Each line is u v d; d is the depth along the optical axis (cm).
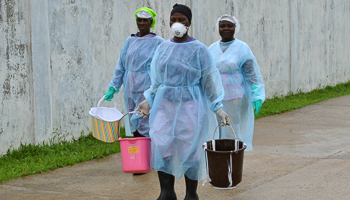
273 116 927
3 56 590
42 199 444
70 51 679
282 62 1184
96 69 722
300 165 541
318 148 630
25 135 623
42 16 630
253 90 539
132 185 486
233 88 526
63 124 675
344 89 1392
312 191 442
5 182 504
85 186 485
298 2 1231
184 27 378
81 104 702
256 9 1079
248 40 1057
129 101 549
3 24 588
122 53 550
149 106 415
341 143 657
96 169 553
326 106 1036
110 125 482
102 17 723
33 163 570
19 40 608
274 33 1146
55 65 658
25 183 500
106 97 549
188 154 385
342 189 443
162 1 817
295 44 1225
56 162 575
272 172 515
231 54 530
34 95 626
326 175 493
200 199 430
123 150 449
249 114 551
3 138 596
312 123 833
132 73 535
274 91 1158
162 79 394
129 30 774
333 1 1413
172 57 384
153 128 394
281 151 620
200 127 388
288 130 774
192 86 389
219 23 538
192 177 394
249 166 545
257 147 650
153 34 541
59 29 660
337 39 1450
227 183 393
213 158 389
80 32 691
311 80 1320
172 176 402
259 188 458
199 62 386
